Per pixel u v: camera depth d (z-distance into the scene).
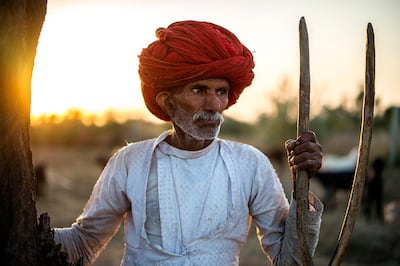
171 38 2.68
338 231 11.85
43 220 2.63
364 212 13.55
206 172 2.82
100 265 9.34
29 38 2.52
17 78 2.48
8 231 2.52
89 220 2.95
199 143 2.82
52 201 17.38
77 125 55.94
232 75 2.70
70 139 54.81
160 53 2.70
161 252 2.76
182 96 2.73
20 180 2.54
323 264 9.87
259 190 2.86
